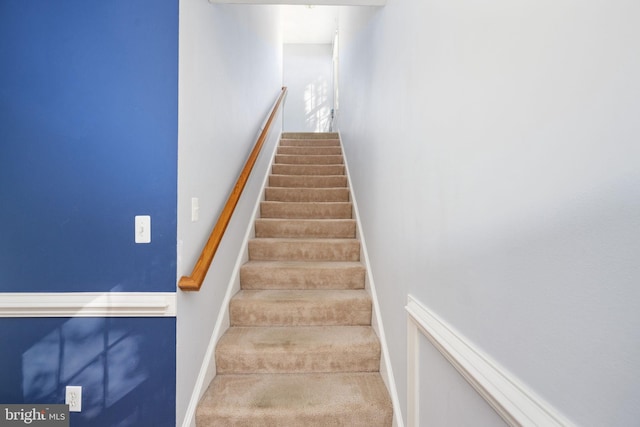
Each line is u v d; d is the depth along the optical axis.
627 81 0.42
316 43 6.27
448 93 0.95
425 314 1.09
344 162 3.75
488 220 0.74
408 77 1.35
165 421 1.33
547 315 0.56
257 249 2.53
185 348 1.42
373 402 1.51
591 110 0.47
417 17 1.24
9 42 1.30
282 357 1.73
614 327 0.44
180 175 1.36
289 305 2.01
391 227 1.61
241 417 1.45
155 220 1.33
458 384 0.90
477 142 0.79
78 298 1.31
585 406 0.49
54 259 1.31
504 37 0.68
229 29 2.03
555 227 0.54
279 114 4.36
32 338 1.32
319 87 6.29
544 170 0.57
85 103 1.31
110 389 1.33
